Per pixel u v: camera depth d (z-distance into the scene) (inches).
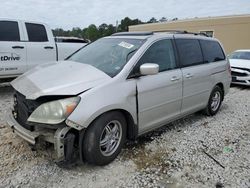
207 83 209.0
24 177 122.5
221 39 882.1
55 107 117.3
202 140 174.6
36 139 121.0
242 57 429.7
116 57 152.6
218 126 203.5
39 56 281.6
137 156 147.7
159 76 159.8
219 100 235.0
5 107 225.0
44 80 132.8
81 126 119.2
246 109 258.4
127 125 146.9
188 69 185.8
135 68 146.3
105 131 133.1
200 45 208.2
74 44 316.5
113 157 138.3
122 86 137.0
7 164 131.8
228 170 138.1
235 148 164.7
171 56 175.2
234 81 385.7
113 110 133.3
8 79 271.0
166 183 124.9
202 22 921.5
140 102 146.9
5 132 168.1
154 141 168.7
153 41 162.4
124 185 121.3
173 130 190.2
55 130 121.0
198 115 230.4
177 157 149.4
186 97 185.5
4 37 255.4
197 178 129.9
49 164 133.6
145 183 123.8
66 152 119.0
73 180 122.4
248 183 127.0
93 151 126.1
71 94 120.1
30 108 124.2
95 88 126.3
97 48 171.0
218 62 226.7
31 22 277.0
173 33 186.4
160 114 164.6
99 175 127.5
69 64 154.3
